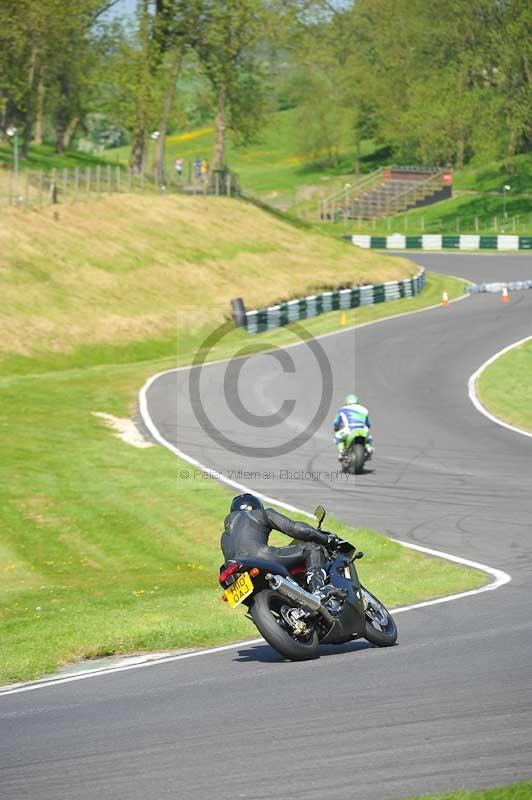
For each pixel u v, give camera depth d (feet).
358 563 178.50
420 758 74.79
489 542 190.39
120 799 69.21
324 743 79.00
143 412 345.72
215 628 127.44
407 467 269.03
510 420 334.65
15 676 109.09
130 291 565.94
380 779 71.00
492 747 76.43
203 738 81.71
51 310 510.58
